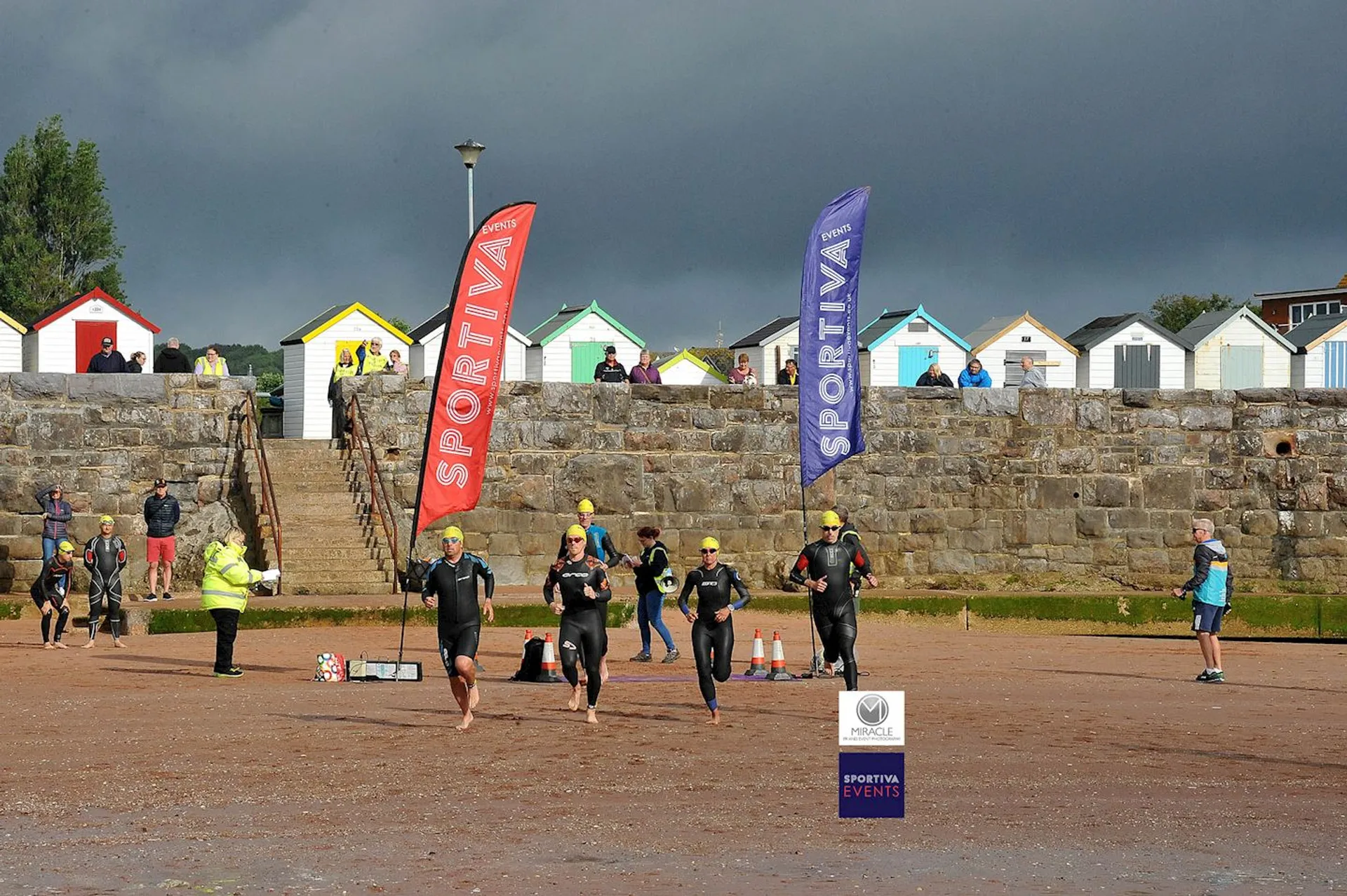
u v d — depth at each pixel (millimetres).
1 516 28141
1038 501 31906
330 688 17703
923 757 13172
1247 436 32562
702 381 46312
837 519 16406
